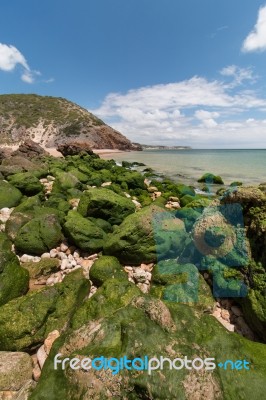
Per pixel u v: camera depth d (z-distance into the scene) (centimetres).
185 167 3878
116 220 1027
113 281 588
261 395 331
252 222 611
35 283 682
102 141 10319
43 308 525
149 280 691
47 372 375
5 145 9706
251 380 345
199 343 383
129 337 374
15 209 1080
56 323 526
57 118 11612
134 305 442
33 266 722
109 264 691
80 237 816
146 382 324
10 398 389
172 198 1460
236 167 3850
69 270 736
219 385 333
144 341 371
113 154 7931
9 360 436
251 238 599
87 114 12569
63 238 870
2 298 578
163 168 3725
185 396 316
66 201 1225
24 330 487
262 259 554
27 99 13312
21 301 539
